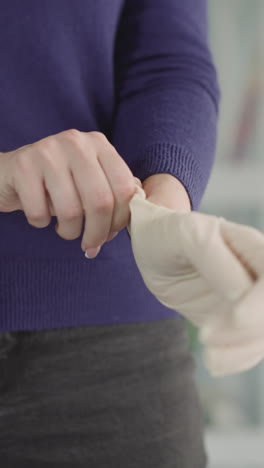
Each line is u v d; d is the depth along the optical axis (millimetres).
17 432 1016
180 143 965
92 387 1019
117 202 829
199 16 1172
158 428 1035
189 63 1095
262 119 1862
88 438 1018
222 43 1840
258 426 1893
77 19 1031
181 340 1099
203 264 640
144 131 988
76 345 1019
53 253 1010
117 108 1092
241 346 593
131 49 1133
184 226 677
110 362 1027
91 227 838
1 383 1005
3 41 999
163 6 1135
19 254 1003
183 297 691
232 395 1901
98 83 1067
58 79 1023
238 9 1836
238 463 1872
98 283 1025
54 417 1013
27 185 829
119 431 1023
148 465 1029
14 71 1004
